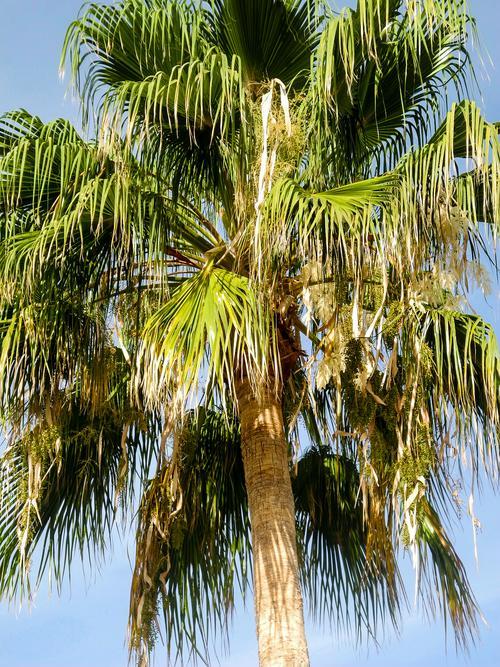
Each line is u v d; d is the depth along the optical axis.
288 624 5.93
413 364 6.31
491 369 6.20
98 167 6.63
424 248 6.14
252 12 6.98
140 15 6.70
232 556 7.70
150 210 6.55
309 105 6.59
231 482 7.76
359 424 6.37
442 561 7.20
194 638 7.39
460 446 6.25
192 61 6.36
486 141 5.91
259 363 6.39
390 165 7.27
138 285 6.77
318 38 7.07
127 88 6.38
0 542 7.19
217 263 6.83
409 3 6.24
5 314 6.93
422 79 6.82
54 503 7.35
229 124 6.61
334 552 7.95
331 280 6.35
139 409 6.84
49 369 6.71
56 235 6.25
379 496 6.76
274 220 5.90
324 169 6.75
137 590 6.98
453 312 6.45
